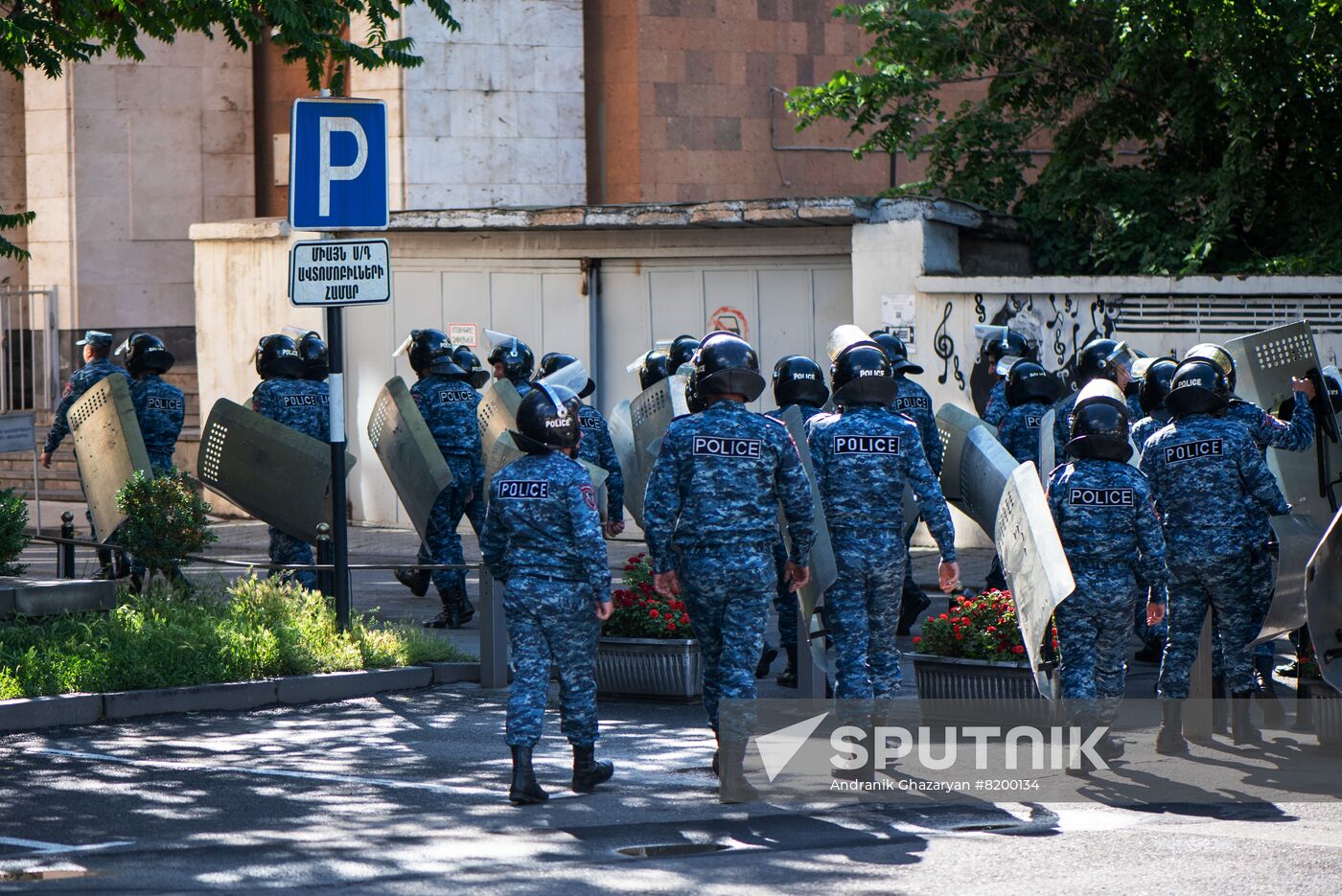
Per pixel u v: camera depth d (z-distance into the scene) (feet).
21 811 28.09
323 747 33.71
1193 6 68.23
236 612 42.11
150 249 96.63
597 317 75.51
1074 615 31.83
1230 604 33.78
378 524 80.12
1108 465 31.89
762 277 72.49
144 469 47.34
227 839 26.21
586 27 89.04
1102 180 76.59
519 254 76.38
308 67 47.85
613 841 26.09
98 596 42.14
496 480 29.22
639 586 40.06
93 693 36.45
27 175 96.78
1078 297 66.13
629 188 88.99
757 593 29.17
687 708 38.70
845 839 26.25
